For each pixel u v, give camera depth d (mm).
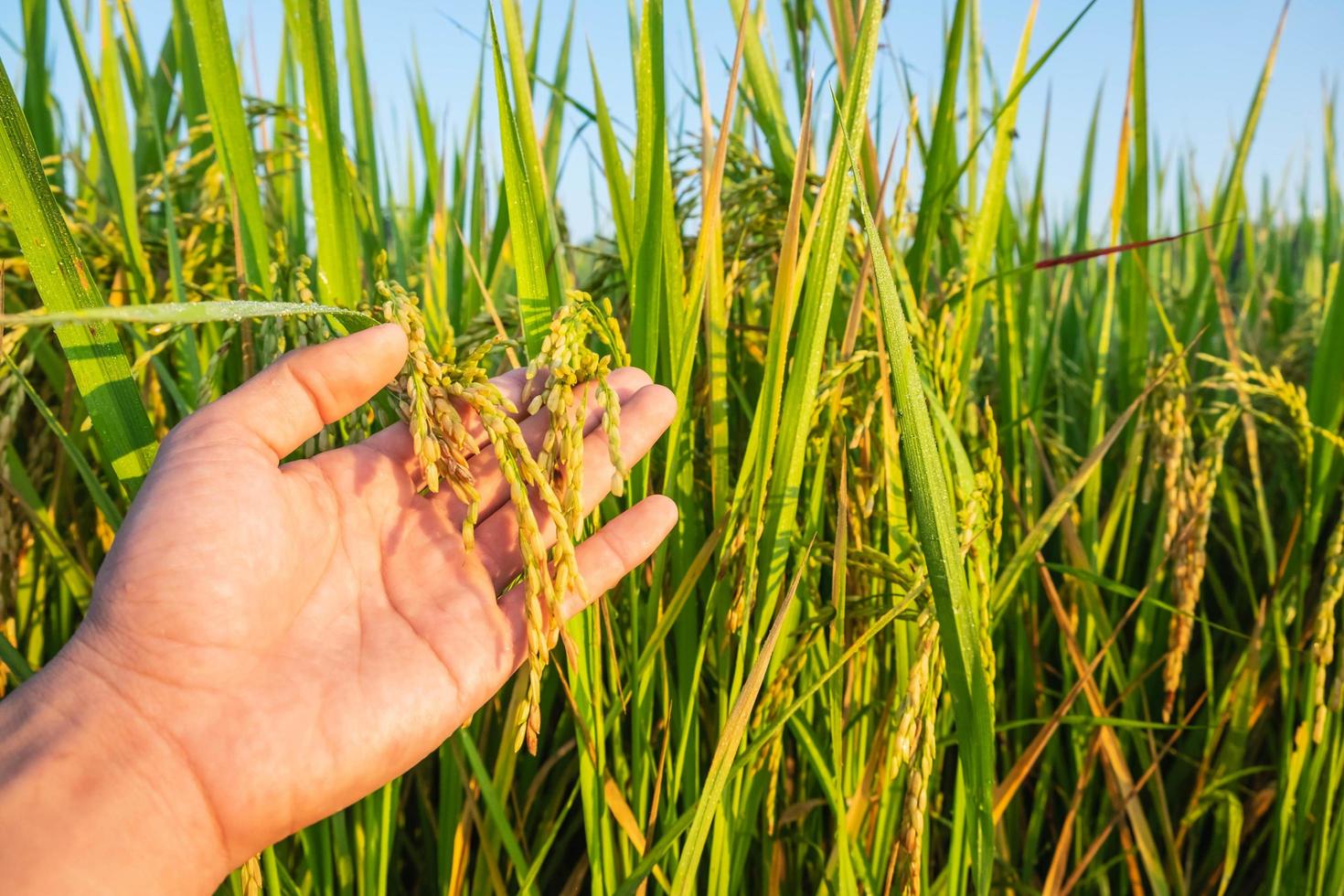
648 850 322
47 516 378
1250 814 448
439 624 285
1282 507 551
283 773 253
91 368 265
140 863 234
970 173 467
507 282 555
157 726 245
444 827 353
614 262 394
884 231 349
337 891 358
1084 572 378
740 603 309
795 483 304
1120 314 475
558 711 421
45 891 219
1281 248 832
